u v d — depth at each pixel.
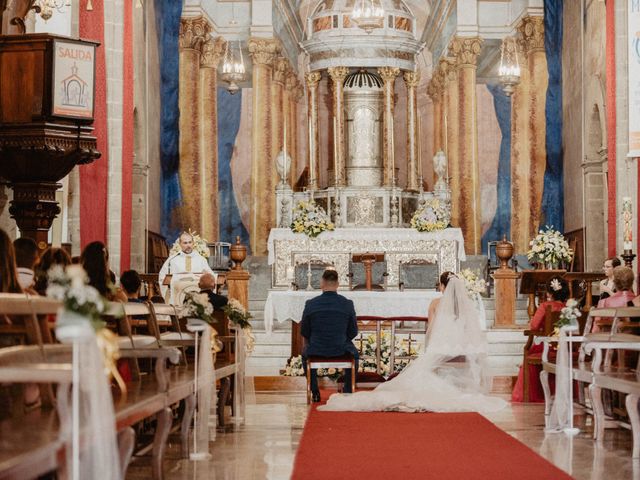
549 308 12.12
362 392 12.17
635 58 15.81
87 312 5.09
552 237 18.67
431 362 12.58
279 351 18.22
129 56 18.14
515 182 26.59
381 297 15.84
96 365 5.12
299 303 16.02
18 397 5.85
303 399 14.04
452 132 27.22
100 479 5.03
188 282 16.02
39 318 6.32
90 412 5.08
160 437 7.13
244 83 27.12
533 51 26.16
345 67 26.50
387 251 22.56
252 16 26.72
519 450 8.50
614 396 10.64
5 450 4.54
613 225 19.14
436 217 22.70
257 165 26.64
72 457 4.87
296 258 22.45
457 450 8.51
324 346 12.89
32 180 10.83
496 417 11.53
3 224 11.91
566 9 24.41
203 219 26.16
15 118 10.58
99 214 15.88
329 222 22.48
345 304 13.02
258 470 7.72
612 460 8.19
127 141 18.03
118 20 18.08
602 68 21.33
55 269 5.13
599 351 9.61
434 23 28.52
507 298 18.91
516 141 26.55
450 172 27.25
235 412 11.19
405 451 8.45
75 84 10.73
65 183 15.41
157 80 23.45
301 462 7.85
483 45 27.05
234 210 26.98
